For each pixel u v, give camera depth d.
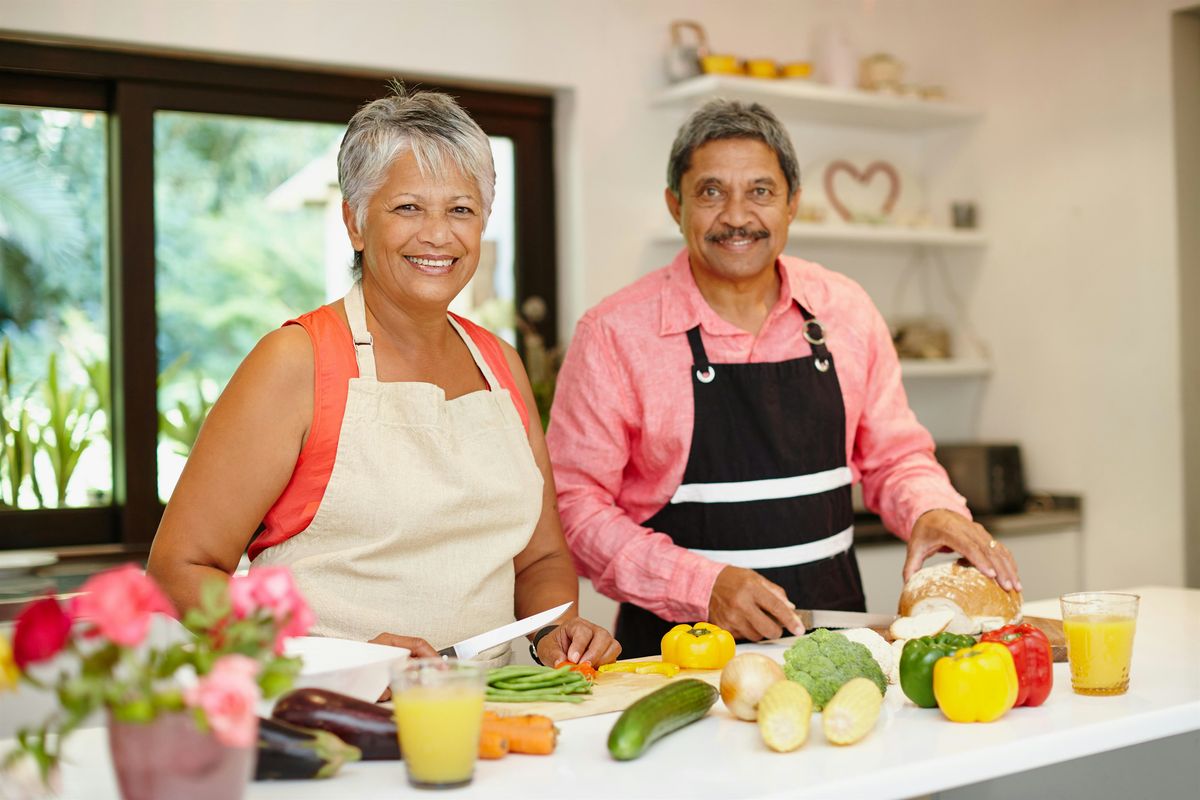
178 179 3.13
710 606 1.84
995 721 1.31
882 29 4.04
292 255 3.32
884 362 2.24
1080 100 3.67
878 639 1.48
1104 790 1.59
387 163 1.59
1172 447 3.46
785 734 1.19
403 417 1.62
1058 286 3.76
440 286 1.62
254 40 3.02
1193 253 3.47
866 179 3.99
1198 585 3.47
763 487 2.07
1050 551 3.64
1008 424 3.93
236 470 1.53
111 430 3.09
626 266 3.53
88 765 1.19
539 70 3.39
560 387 2.18
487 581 1.68
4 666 0.89
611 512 2.04
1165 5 3.45
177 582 1.50
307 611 0.96
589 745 1.24
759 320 2.14
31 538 2.97
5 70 2.89
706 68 3.46
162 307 3.13
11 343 2.98
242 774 0.92
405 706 1.10
